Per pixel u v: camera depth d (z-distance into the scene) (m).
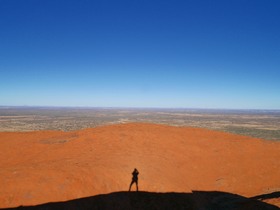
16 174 17.48
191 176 24.12
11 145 28.27
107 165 20.69
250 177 25.58
